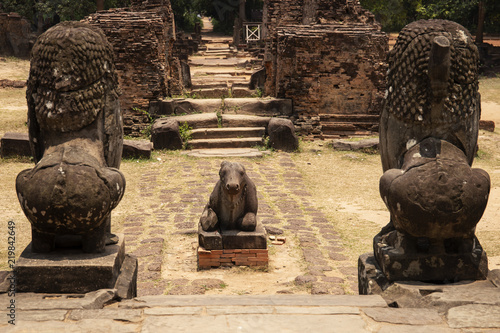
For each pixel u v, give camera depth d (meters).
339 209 10.20
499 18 34.03
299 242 8.27
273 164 13.47
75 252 4.19
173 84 18.84
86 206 3.88
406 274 4.23
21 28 32.12
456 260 4.22
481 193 4.01
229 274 6.99
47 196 3.83
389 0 33.62
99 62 4.25
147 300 3.85
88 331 3.18
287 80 15.95
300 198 10.91
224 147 14.75
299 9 20.69
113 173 4.10
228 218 7.30
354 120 16.28
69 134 4.19
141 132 15.69
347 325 3.30
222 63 29.06
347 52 15.88
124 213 9.75
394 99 4.39
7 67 28.81
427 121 4.21
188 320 3.35
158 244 8.07
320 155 14.38
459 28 4.28
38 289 3.92
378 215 9.80
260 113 15.95
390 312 3.48
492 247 7.71
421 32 4.25
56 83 4.09
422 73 4.19
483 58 31.67
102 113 4.34
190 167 13.04
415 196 3.99
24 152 13.13
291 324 3.31
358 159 14.04
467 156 4.35
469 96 4.27
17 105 20.23
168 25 18.73
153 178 12.12
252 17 38.25
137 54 15.60
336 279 6.70
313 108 15.92
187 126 15.05
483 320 3.35
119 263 4.35
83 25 4.31
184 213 9.78
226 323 3.31
